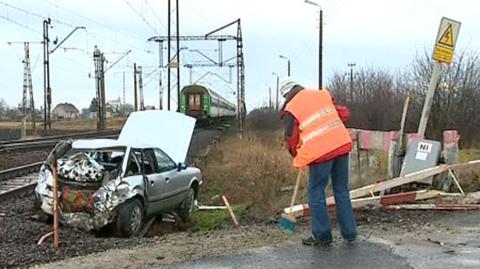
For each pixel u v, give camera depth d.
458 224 8.62
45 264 7.23
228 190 18.38
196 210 14.27
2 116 98.38
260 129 52.62
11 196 15.94
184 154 17.86
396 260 6.41
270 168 21.72
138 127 18.31
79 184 11.04
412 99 33.69
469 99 33.34
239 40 47.78
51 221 11.54
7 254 8.20
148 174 11.80
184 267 6.39
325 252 6.88
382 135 13.40
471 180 12.73
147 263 6.65
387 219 9.20
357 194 10.66
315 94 7.28
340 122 7.34
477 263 6.25
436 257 6.50
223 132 51.75
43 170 11.57
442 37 11.92
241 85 48.16
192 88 53.19
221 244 7.53
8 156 28.03
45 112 61.12
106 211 10.68
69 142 11.97
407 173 11.77
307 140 7.14
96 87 72.19
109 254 7.38
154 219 12.87
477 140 33.03
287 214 8.55
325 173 7.20
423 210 9.91
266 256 6.77
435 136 32.50
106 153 12.03
